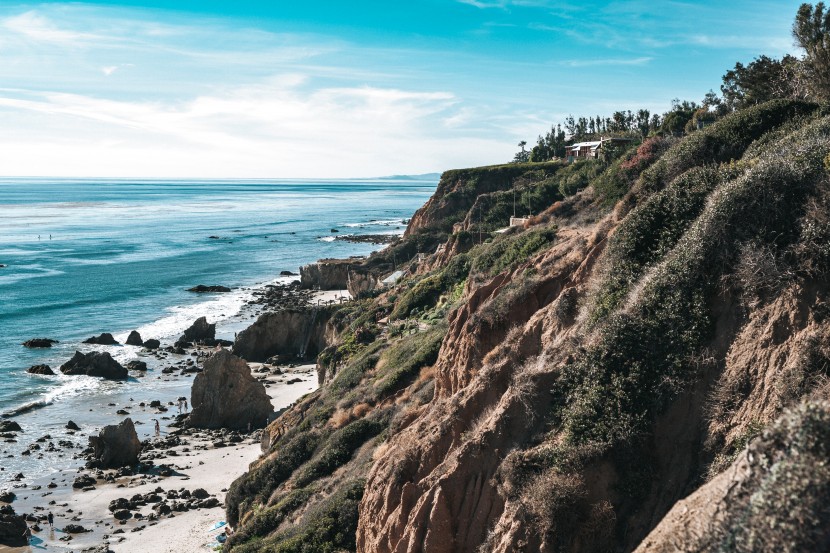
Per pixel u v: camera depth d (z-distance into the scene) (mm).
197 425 66062
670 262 20734
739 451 15688
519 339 25109
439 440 22219
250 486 39438
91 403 71250
